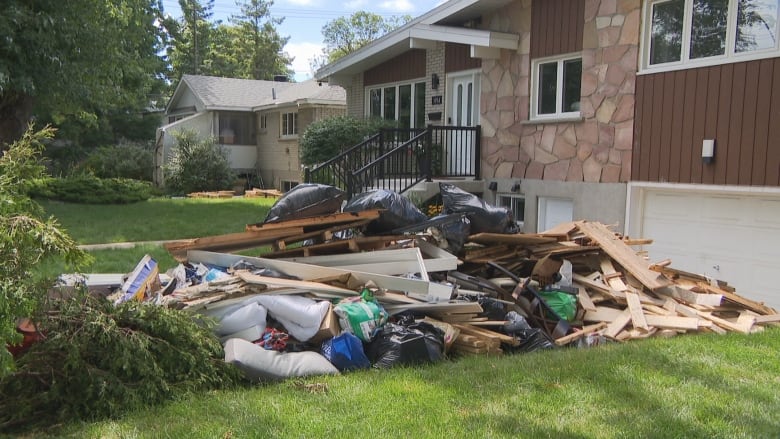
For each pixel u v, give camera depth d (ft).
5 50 42.47
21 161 13.99
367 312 18.02
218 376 15.56
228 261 22.97
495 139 41.57
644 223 33.55
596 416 13.46
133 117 109.91
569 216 37.32
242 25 203.82
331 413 13.62
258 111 95.61
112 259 33.63
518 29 39.52
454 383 15.53
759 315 23.30
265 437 12.40
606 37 34.17
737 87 28.50
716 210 30.48
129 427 12.85
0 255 12.52
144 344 14.23
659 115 31.76
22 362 13.51
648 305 23.38
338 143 51.80
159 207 61.57
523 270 25.76
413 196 39.32
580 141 35.86
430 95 48.37
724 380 15.83
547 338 20.54
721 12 29.32
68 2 46.50
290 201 24.44
